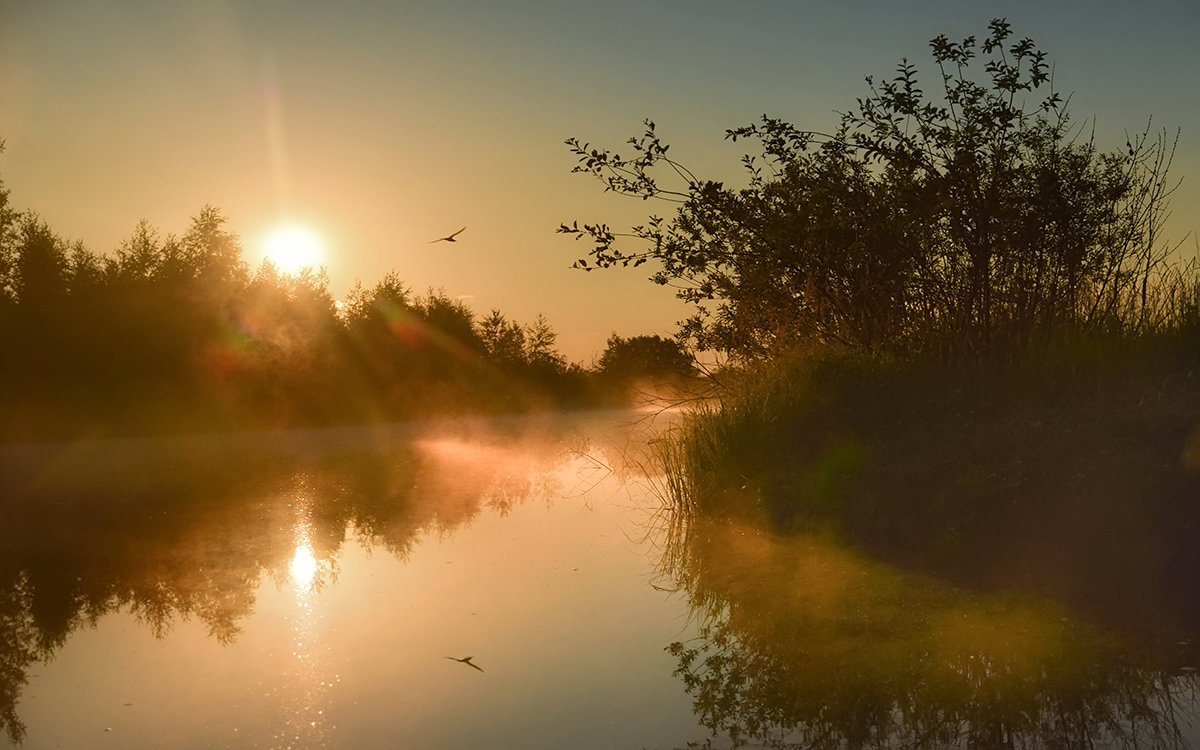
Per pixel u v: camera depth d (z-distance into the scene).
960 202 8.51
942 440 6.93
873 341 8.95
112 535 8.09
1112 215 8.55
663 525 8.16
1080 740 3.31
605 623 5.09
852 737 3.46
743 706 3.83
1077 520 5.30
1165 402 6.05
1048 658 4.11
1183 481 5.06
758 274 9.74
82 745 3.55
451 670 4.34
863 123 9.00
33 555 7.30
